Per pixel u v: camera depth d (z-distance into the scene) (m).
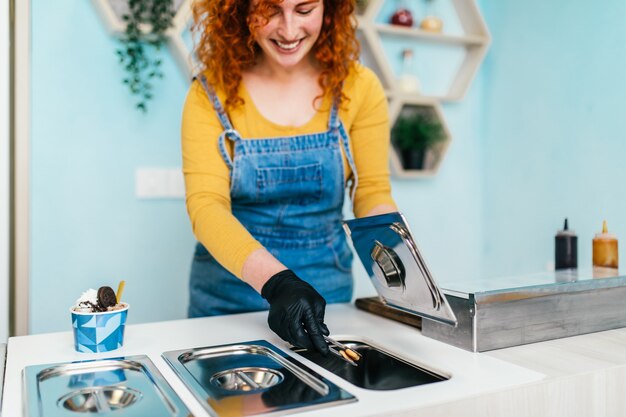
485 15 3.11
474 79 3.19
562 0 2.64
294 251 1.65
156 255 2.66
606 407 0.98
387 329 1.29
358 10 2.78
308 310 1.10
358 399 0.84
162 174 2.64
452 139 3.15
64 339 1.24
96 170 2.54
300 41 1.43
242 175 1.57
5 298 2.41
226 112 1.55
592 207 2.53
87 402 0.88
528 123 2.88
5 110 2.37
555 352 1.09
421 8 3.06
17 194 2.41
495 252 3.14
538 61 2.79
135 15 2.46
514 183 2.99
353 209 1.68
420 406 0.81
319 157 1.60
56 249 2.49
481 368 0.99
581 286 1.21
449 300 1.14
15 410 0.84
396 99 2.87
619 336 1.21
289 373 0.99
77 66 2.49
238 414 0.78
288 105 1.60
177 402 0.84
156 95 2.62
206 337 1.23
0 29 2.35
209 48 1.57
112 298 1.16
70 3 2.46
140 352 1.12
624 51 2.36
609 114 2.44
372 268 1.23
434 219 3.15
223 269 1.68
